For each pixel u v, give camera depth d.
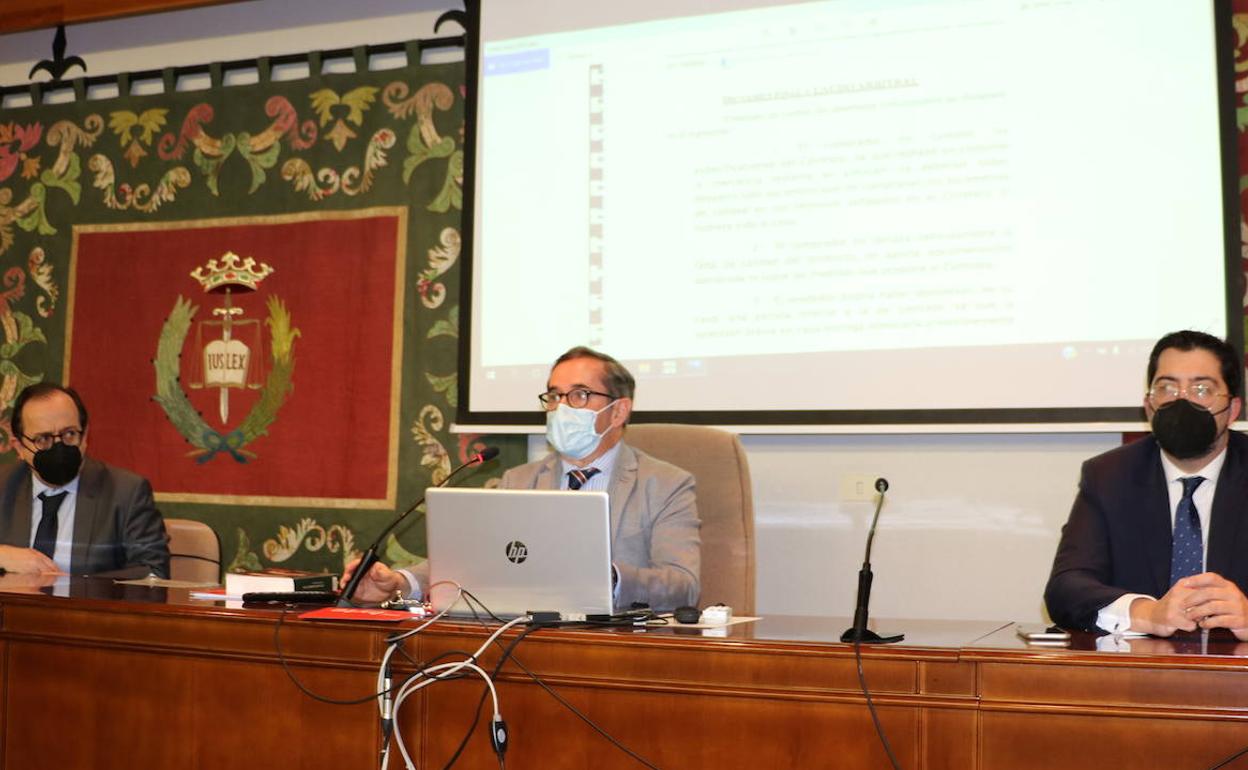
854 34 3.39
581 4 3.68
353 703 1.98
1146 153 3.07
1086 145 3.13
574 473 2.71
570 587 2.08
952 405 3.20
